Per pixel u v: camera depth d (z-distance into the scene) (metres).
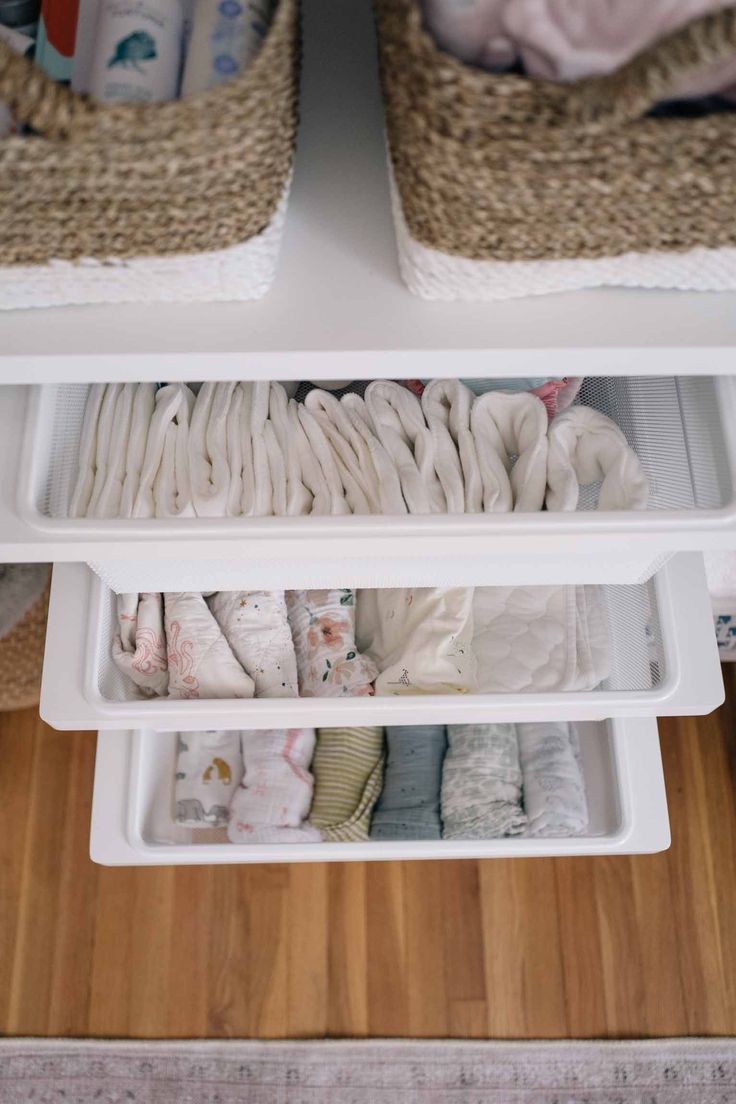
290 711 0.84
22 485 0.69
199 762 1.09
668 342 0.55
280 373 0.57
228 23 0.50
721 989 1.26
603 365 0.57
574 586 0.92
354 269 0.57
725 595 1.12
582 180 0.46
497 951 1.28
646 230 0.49
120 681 0.91
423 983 1.26
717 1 0.41
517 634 0.90
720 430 0.73
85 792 1.34
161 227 0.49
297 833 1.05
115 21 0.49
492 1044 1.23
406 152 0.47
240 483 0.75
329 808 1.07
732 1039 1.24
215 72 0.50
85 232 0.49
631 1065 1.22
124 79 0.49
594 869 1.31
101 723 0.85
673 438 0.77
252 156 0.47
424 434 0.77
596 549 0.70
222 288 0.55
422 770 1.08
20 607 1.08
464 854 1.00
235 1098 1.21
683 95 0.46
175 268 0.52
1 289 0.54
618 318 0.56
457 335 0.55
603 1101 1.20
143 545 0.69
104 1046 1.23
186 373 0.57
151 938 1.28
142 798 1.03
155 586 0.83
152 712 0.83
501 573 0.81
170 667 0.89
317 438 0.77
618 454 0.75
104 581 0.82
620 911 1.29
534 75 0.45
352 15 0.67
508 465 0.81
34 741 1.36
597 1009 1.25
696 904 1.29
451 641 0.87
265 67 0.44
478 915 1.29
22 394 0.71
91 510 0.73
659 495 0.79
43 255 0.51
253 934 1.28
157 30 0.50
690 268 0.53
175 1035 1.24
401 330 0.56
